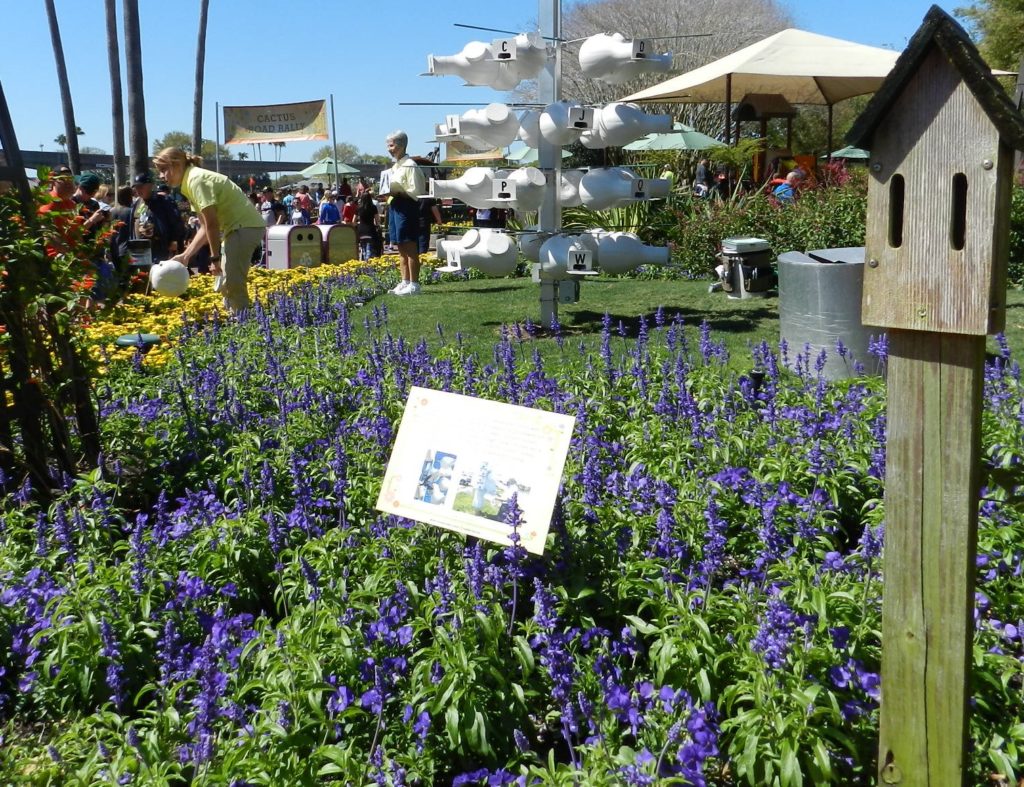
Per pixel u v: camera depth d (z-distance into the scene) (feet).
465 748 10.55
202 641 13.01
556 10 33.86
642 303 42.01
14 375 17.61
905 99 7.22
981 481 7.78
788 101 90.74
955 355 7.47
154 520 17.58
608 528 13.62
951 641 7.86
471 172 34.78
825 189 54.39
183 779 9.94
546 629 10.98
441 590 11.54
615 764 9.02
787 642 9.98
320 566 13.10
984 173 6.89
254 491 16.05
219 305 40.73
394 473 12.50
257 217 34.14
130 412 21.62
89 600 12.78
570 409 18.67
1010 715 10.83
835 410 19.72
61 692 12.35
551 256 34.19
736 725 10.09
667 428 18.57
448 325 37.06
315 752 9.66
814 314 25.58
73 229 18.19
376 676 10.13
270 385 24.14
